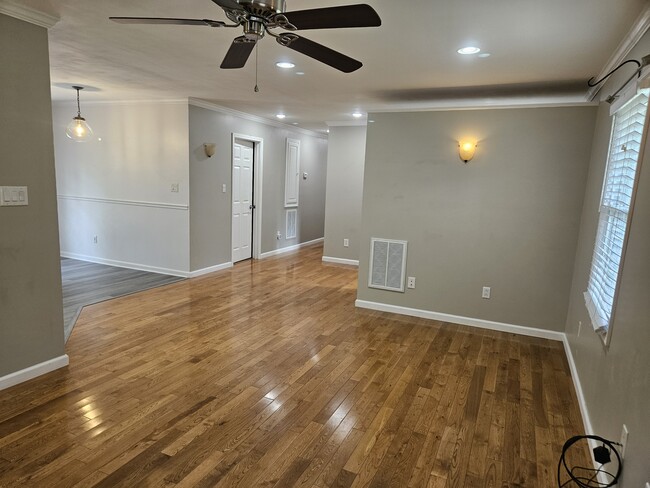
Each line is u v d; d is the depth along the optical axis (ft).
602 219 9.27
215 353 11.22
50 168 9.39
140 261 20.15
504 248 13.67
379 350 11.89
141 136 19.02
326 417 8.38
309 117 21.70
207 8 8.05
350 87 13.79
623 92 8.27
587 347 9.17
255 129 22.56
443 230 14.38
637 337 5.55
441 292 14.65
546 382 10.25
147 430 7.69
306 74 12.28
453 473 6.88
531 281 13.47
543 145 12.87
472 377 10.39
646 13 7.12
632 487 5.12
